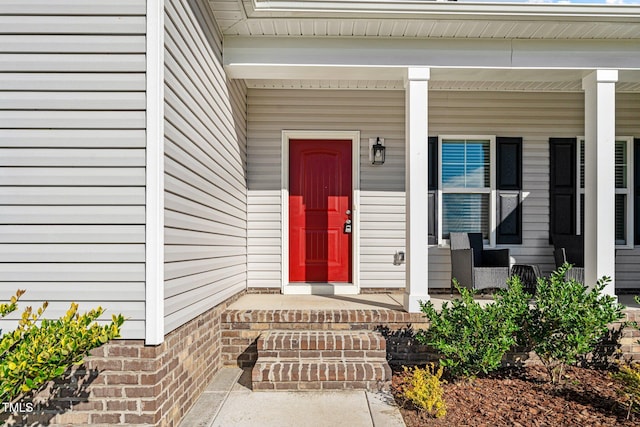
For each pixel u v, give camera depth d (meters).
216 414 2.71
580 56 3.77
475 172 5.22
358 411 2.73
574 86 4.84
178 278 2.55
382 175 5.09
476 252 4.98
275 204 5.03
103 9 2.26
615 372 3.56
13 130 2.26
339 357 3.31
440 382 3.14
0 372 1.67
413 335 3.70
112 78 2.26
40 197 2.27
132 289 2.27
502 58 3.74
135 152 2.27
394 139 5.11
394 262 5.06
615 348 3.73
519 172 5.20
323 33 3.64
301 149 5.15
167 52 2.36
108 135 2.26
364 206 5.07
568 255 4.90
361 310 3.82
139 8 2.26
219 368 3.62
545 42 3.75
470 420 2.60
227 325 3.74
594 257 3.82
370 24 3.47
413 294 3.72
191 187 2.78
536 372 3.51
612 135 3.79
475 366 3.12
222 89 3.67
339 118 5.07
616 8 3.31
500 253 4.71
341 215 5.14
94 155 2.26
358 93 5.08
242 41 3.69
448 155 5.23
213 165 3.35
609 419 2.62
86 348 1.95
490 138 5.19
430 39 3.72
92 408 2.25
